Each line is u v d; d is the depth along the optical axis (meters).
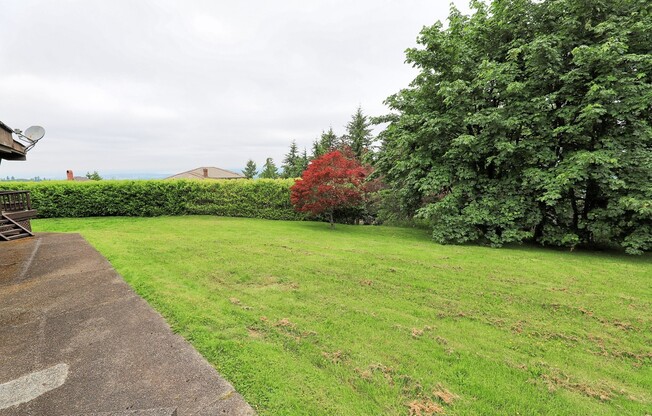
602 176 6.85
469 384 2.29
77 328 2.93
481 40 8.93
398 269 5.57
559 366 2.58
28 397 1.92
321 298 4.07
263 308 3.64
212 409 1.84
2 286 4.16
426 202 10.97
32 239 7.70
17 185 13.15
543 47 6.94
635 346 2.97
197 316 3.25
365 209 15.09
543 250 7.89
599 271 5.62
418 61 9.28
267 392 2.05
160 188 15.09
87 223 12.08
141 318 3.17
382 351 2.74
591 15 7.21
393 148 10.74
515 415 1.98
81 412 1.78
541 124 7.62
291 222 13.72
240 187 15.18
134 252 6.35
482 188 8.77
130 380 2.11
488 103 8.56
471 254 7.04
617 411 2.05
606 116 7.10
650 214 6.61
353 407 1.98
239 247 7.30
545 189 7.53
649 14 6.88
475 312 3.72
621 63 6.74
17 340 2.69
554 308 3.87
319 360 2.54
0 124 5.28
